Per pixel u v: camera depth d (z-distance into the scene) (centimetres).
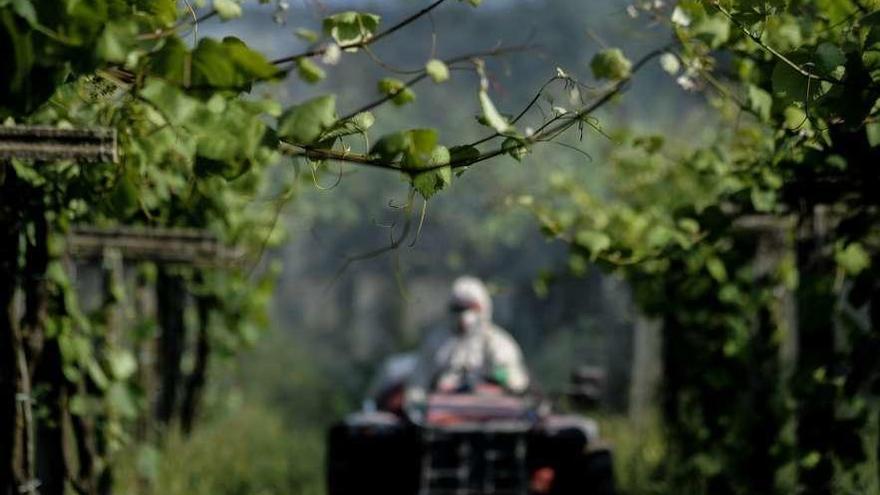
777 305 1489
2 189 977
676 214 1129
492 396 2030
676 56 924
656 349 2770
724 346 1541
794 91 762
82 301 1747
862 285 1057
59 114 884
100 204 913
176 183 1114
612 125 2527
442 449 1919
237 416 2767
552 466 1955
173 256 1661
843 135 958
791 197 1058
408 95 777
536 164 3102
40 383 1191
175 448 2069
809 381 1128
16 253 1004
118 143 833
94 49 624
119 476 1678
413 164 725
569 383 3319
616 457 2269
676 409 1909
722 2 787
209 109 666
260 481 2194
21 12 600
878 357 1080
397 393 2191
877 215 1032
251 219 1867
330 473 1988
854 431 1131
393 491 1981
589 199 1681
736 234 1441
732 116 1241
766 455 1475
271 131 688
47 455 1223
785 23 928
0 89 619
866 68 753
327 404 3441
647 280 1576
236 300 2064
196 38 725
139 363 1886
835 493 1204
